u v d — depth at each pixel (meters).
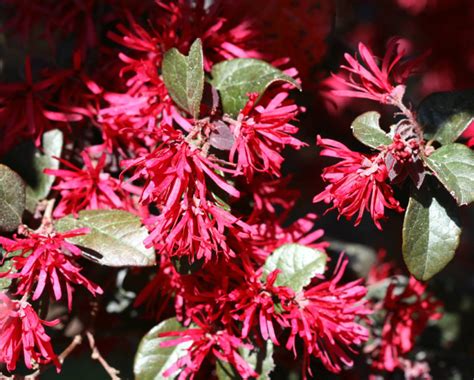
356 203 0.47
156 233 0.46
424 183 0.48
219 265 0.50
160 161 0.46
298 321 0.49
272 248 0.52
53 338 0.54
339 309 0.49
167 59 0.49
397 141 0.47
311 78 0.56
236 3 0.53
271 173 0.49
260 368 0.50
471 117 0.49
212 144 0.48
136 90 0.51
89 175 0.51
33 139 0.52
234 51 0.52
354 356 0.57
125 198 0.52
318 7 0.54
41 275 0.46
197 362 0.49
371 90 0.50
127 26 0.55
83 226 0.49
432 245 0.48
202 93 0.47
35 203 0.51
